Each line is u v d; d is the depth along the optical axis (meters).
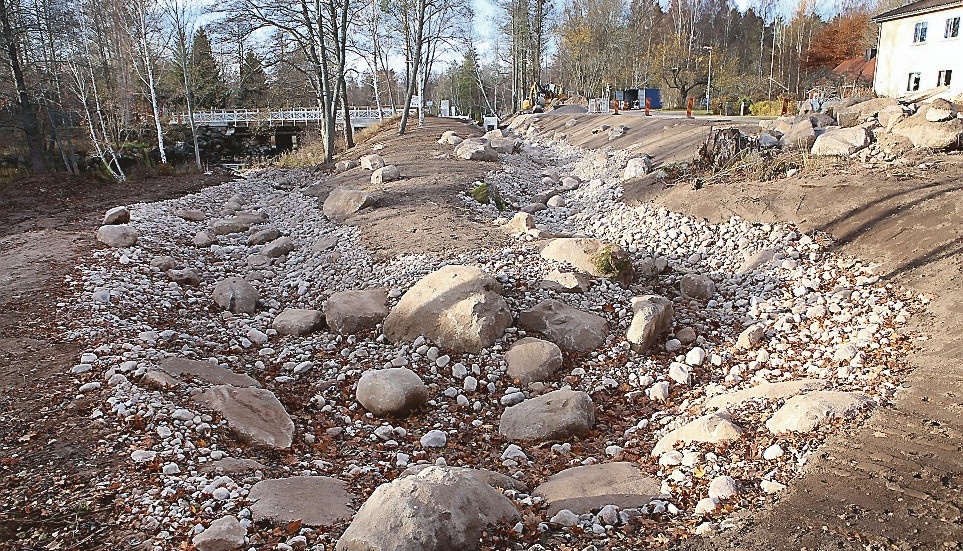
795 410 5.51
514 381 7.33
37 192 16.52
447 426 6.57
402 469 5.68
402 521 4.01
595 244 9.76
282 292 10.23
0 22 24.05
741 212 11.18
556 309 8.29
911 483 4.46
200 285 10.30
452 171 16.66
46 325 7.62
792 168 12.42
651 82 57.88
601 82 57.84
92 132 26.11
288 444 5.93
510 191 15.54
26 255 10.51
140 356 6.96
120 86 33.19
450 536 4.08
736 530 4.21
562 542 4.29
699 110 40.78
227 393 6.28
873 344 6.96
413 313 8.09
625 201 13.80
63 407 5.79
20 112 24.89
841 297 8.28
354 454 5.98
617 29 59.66
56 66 27.00
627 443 6.18
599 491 5.01
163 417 5.75
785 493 4.56
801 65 58.25
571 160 21.09
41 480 4.76
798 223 10.35
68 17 26.58
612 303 8.79
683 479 5.07
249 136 43.91
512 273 9.39
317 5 22.75
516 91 49.84
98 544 4.10
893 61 30.27
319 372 7.62
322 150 27.19
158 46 35.53
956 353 6.13
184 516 4.40
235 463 5.26
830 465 4.80
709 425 5.63
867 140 12.44
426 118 38.66
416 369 7.52
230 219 13.62
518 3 46.81
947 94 23.02
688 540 4.21
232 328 8.77
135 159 32.25
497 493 4.68
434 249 10.51
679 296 9.31
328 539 4.27
